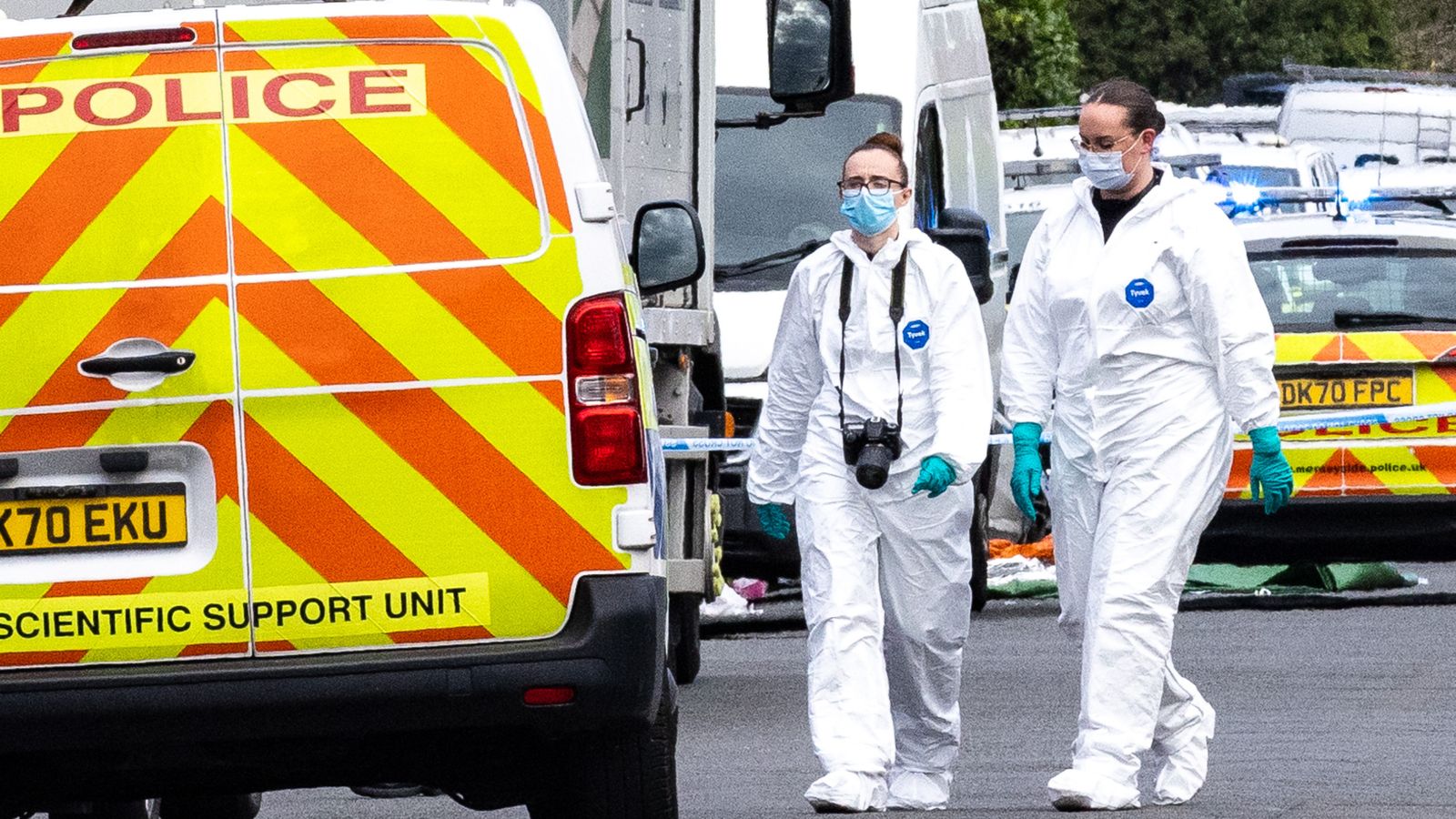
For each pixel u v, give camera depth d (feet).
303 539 73.36
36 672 73.36
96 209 73.77
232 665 72.84
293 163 73.87
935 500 97.71
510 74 74.43
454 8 74.64
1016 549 205.46
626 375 73.92
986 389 97.71
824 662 96.68
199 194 73.72
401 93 74.18
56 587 73.36
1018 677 140.67
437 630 73.36
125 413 73.46
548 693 72.79
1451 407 158.61
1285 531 161.38
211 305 73.51
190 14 74.08
